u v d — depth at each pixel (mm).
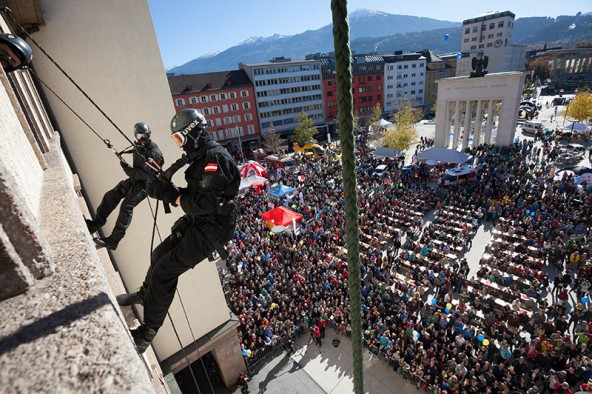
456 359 11891
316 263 19109
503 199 23297
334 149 48312
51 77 7594
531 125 49281
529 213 20812
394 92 84688
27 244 1386
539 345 11727
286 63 65938
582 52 96250
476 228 21734
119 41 8141
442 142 43812
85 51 7785
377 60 81062
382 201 26188
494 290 15055
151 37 8539
